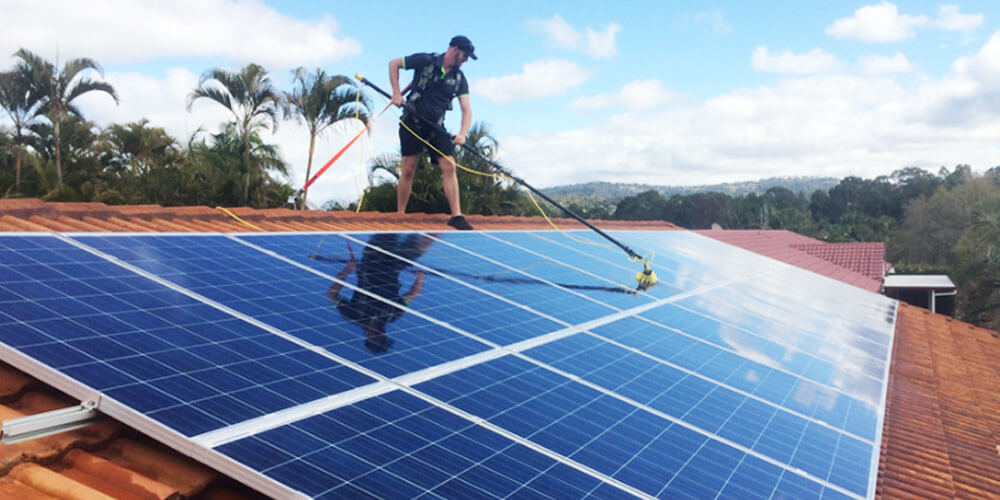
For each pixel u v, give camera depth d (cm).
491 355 440
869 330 995
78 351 304
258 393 310
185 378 305
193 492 293
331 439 290
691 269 1070
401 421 323
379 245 675
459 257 711
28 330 308
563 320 565
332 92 2756
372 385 350
